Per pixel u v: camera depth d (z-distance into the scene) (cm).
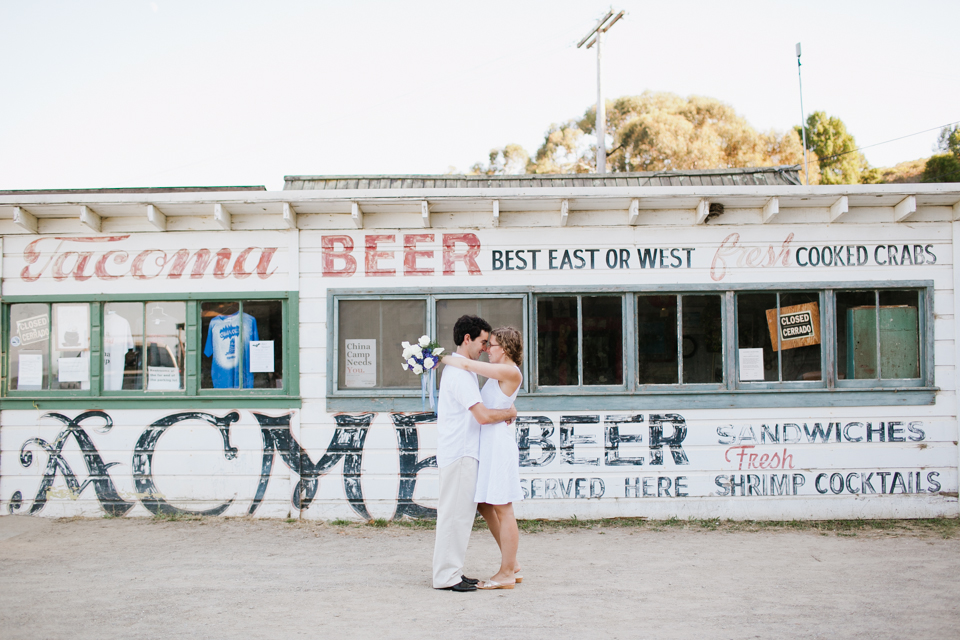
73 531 610
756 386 660
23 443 661
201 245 668
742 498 651
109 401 659
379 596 440
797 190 623
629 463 652
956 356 654
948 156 2667
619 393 654
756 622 395
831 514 649
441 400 454
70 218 667
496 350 461
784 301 666
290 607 419
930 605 426
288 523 639
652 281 661
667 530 619
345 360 663
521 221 665
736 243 663
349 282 664
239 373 663
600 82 2234
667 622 394
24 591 451
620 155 3044
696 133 2938
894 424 654
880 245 662
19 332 670
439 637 369
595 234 665
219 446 656
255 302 668
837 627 387
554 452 652
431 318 662
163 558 531
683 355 663
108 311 671
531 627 384
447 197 627
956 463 650
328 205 643
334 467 652
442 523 450
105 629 382
